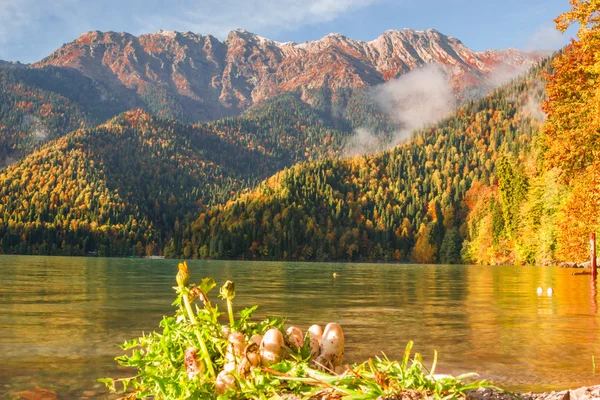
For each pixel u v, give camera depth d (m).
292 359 2.59
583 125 21.28
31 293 16.53
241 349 2.55
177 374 2.57
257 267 68.25
